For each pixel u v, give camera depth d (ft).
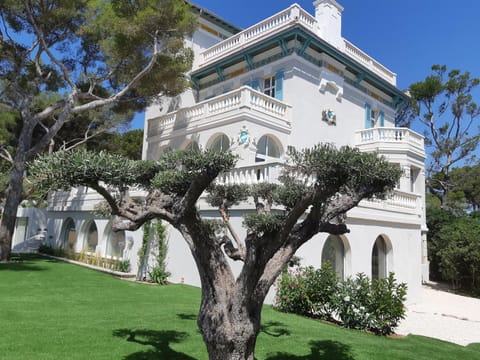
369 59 73.61
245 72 63.41
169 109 72.49
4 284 36.58
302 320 30.55
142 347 20.24
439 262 78.69
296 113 55.42
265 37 59.11
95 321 24.94
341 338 25.84
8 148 79.77
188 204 14.10
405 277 53.01
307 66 58.39
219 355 14.80
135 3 51.52
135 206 14.66
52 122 78.89
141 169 16.22
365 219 45.93
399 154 64.59
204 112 56.08
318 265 39.32
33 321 23.89
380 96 75.41
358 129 68.18
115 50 53.21
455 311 49.93
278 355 21.16
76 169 12.03
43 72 63.87
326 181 12.85
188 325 25.21
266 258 14.75
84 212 63.21
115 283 41.91
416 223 56.39
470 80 98.43
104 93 68.18
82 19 57.52
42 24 55.16
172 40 53.36
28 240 79.36
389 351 24.00
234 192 20.74
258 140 50.19
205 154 13.10
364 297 31.04
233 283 15.88
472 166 108.17
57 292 34.40
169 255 45.88
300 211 13.73
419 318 43.60
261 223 14.80
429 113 104.32
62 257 63.52
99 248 56.75
